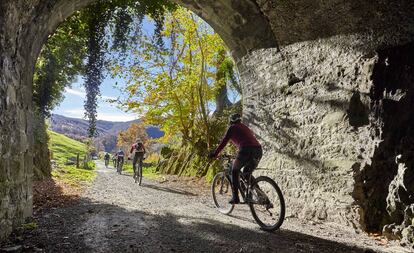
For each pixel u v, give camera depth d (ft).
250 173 18.12
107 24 28.63
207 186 41.22
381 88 17.79
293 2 21.53
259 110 28.73
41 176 34.83
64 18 21.54
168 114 54.39
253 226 17.43
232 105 54.44
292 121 24.23
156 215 19.03
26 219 15.74
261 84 28.58
